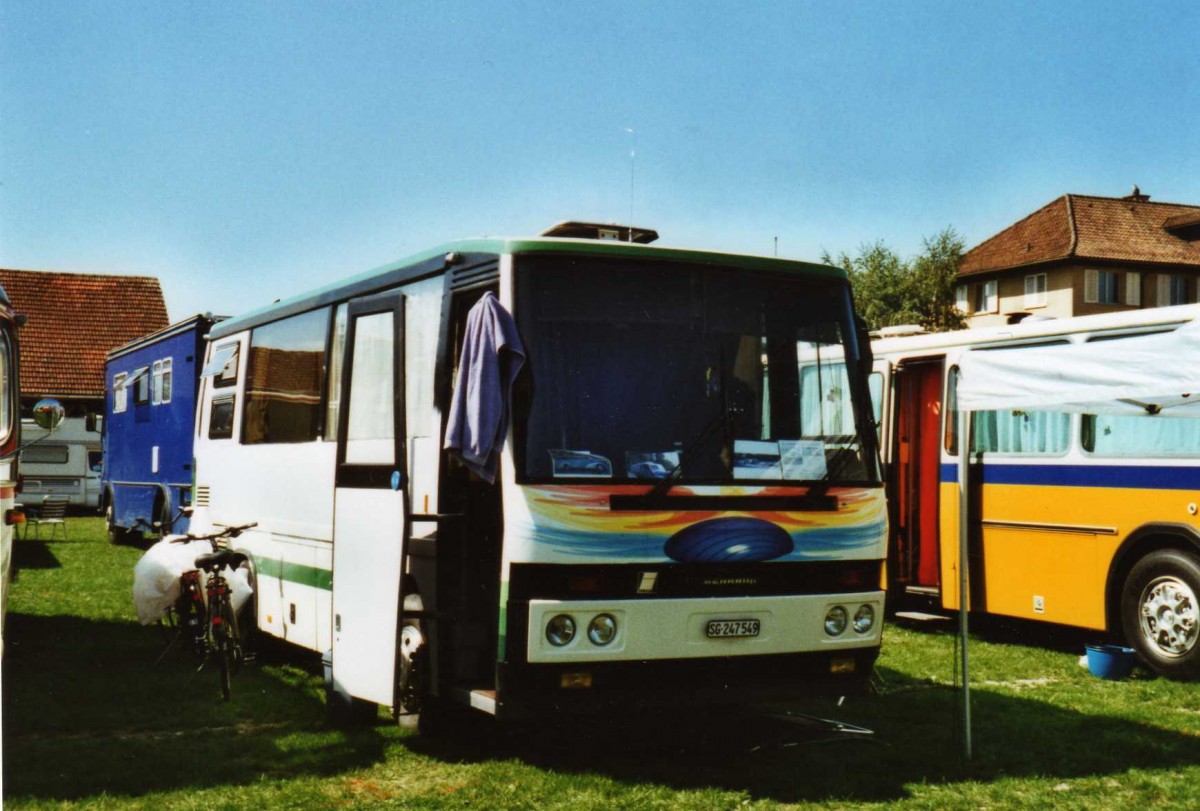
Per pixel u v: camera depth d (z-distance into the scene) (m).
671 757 7.37
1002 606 11.87
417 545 7.56
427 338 7.63
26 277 45.88
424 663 7.40
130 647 11.12
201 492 12.16
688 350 6.99
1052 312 51.00
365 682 7.48
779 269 7.36
